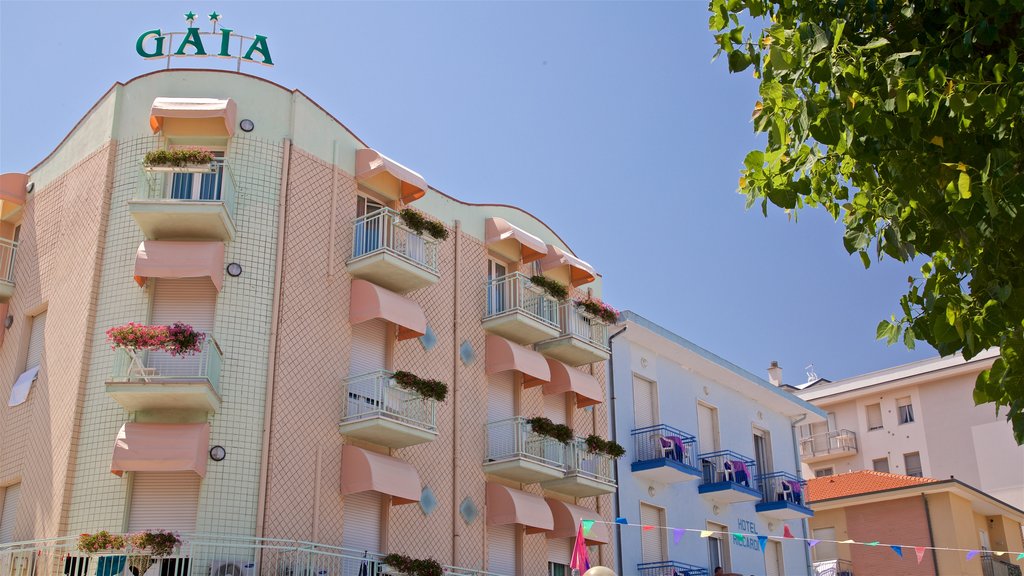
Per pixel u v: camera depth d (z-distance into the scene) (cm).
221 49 2391
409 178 2378
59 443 2048
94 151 2277
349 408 2184
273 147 2231
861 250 1023
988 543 4138
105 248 2153
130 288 2098
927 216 931
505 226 2677
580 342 2706
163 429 1938
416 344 2388
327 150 2331
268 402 2038
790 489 3494
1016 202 834
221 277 2084
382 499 2203
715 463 3231
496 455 2498
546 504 2498
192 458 1902
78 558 1856
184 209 2053
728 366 3406
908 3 948
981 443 4625
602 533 2672
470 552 2345
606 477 2683
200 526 1908
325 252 2242
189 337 1948
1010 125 867
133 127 2236
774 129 909
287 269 2156
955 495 3862
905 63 924
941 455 4722
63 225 2297
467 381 2492
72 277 2203
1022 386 942
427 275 2323
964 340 921
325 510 2064
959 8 935
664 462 2881
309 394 2114
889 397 4991
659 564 2819
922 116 895
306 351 2136
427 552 2245
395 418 2161
